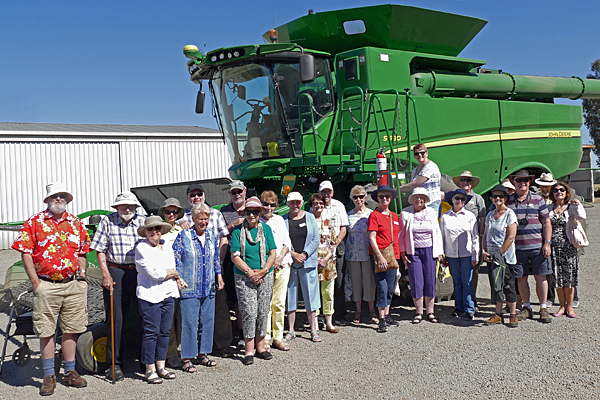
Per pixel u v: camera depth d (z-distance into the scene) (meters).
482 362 4.85
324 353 5.39
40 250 4.61
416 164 8.67
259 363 5.19
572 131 12.16
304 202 7.81
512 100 11.00
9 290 5.39
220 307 5.48
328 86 8.50
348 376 4.66
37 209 17.66
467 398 4.06
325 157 7.54
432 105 9.23
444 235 6.61
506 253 6.13
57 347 6.04
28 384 4.87
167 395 4.44
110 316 4.96
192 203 5.77
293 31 9.49
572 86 12.00
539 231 6.21
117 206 5.05
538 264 6.19
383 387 4.36
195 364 5.30
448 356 5.07
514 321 6.03
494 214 6.29
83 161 18.66
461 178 6.86
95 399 4.42
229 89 8.41
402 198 7.66
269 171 8.05
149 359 4.79
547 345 5.26
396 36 8.91
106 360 5.01
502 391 4.16
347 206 7.82
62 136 18.17
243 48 7.67
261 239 5.21
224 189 7.90
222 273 5.82
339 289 6.62
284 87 7.94
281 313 5.66
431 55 9.41
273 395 4.31
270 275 5.33
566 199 6.30
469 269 6.48
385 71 8.58
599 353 4.93
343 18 8.87
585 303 6.99
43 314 4.57
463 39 9.88
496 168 10.35
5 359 5.69
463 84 9.82
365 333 6.08
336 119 8.52
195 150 21.34
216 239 5.30
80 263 4.89
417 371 4.70
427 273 6.41
